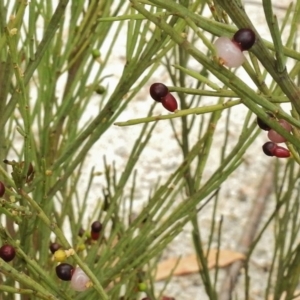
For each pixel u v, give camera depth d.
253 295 0.54
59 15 0.22
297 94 0.17
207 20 0.17
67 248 0.19
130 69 0.23
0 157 0.26
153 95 0.18
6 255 0.19
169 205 0.26
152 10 0.24
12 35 0.19
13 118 0.30
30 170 0.22
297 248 0.30
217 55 0.16
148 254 0.24
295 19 0.22
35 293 0.19
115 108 0.23
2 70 0.25
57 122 0.28
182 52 0.29
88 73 0.29
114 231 0.26
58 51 0.28
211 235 0.30
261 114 0.17
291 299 0.30
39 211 0.19
